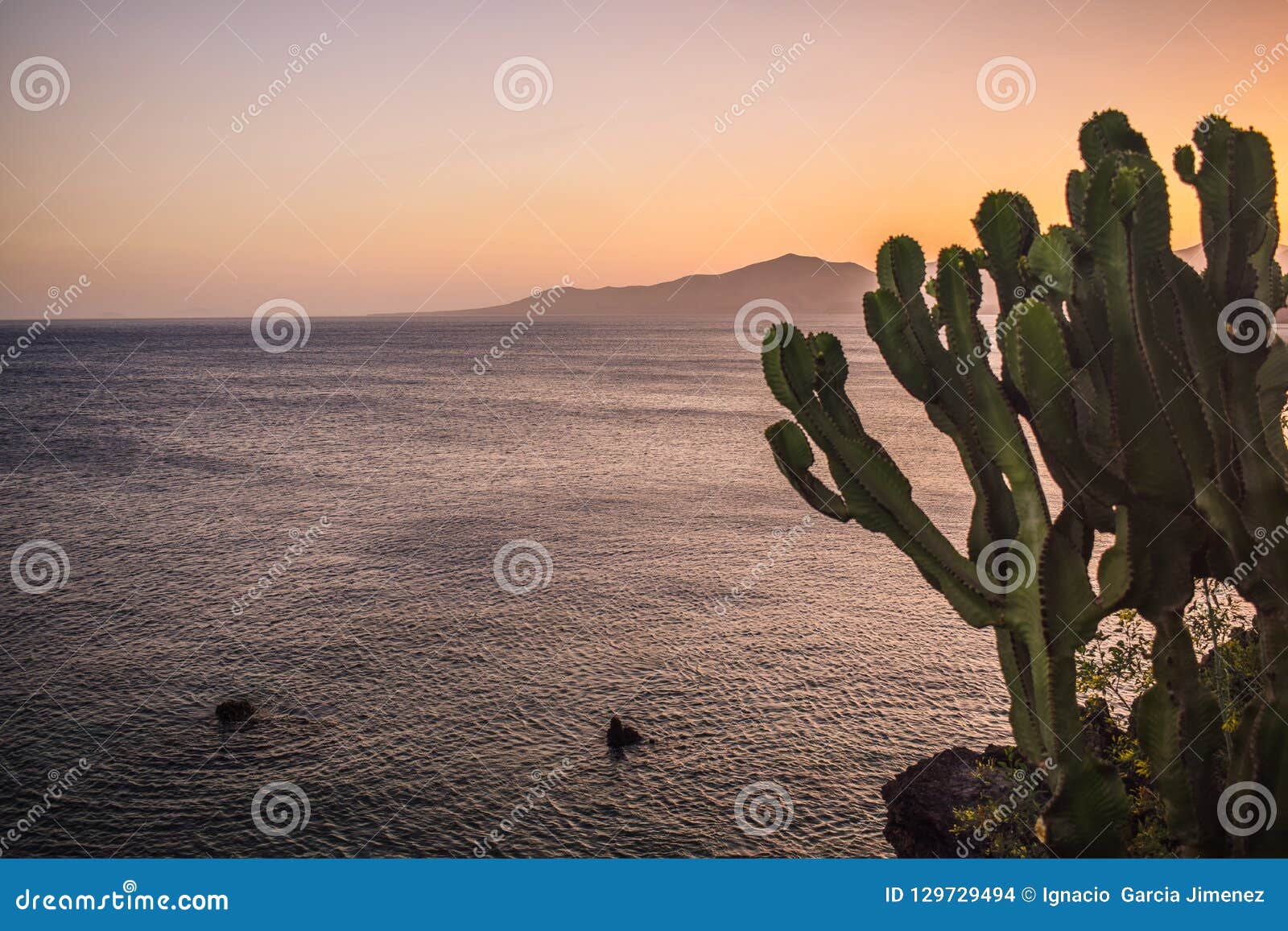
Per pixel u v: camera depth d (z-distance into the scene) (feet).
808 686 67.00
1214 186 17.56
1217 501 16.51
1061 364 16.17
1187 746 17.83
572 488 144.97
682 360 513.45
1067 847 18.28
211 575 95.66
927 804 41.75
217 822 49.96
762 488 145.48
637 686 67.10
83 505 131.03
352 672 70.08
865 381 341.62
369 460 173.06
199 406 266.16
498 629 79.05
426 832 49.06
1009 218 18.67
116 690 66.69
